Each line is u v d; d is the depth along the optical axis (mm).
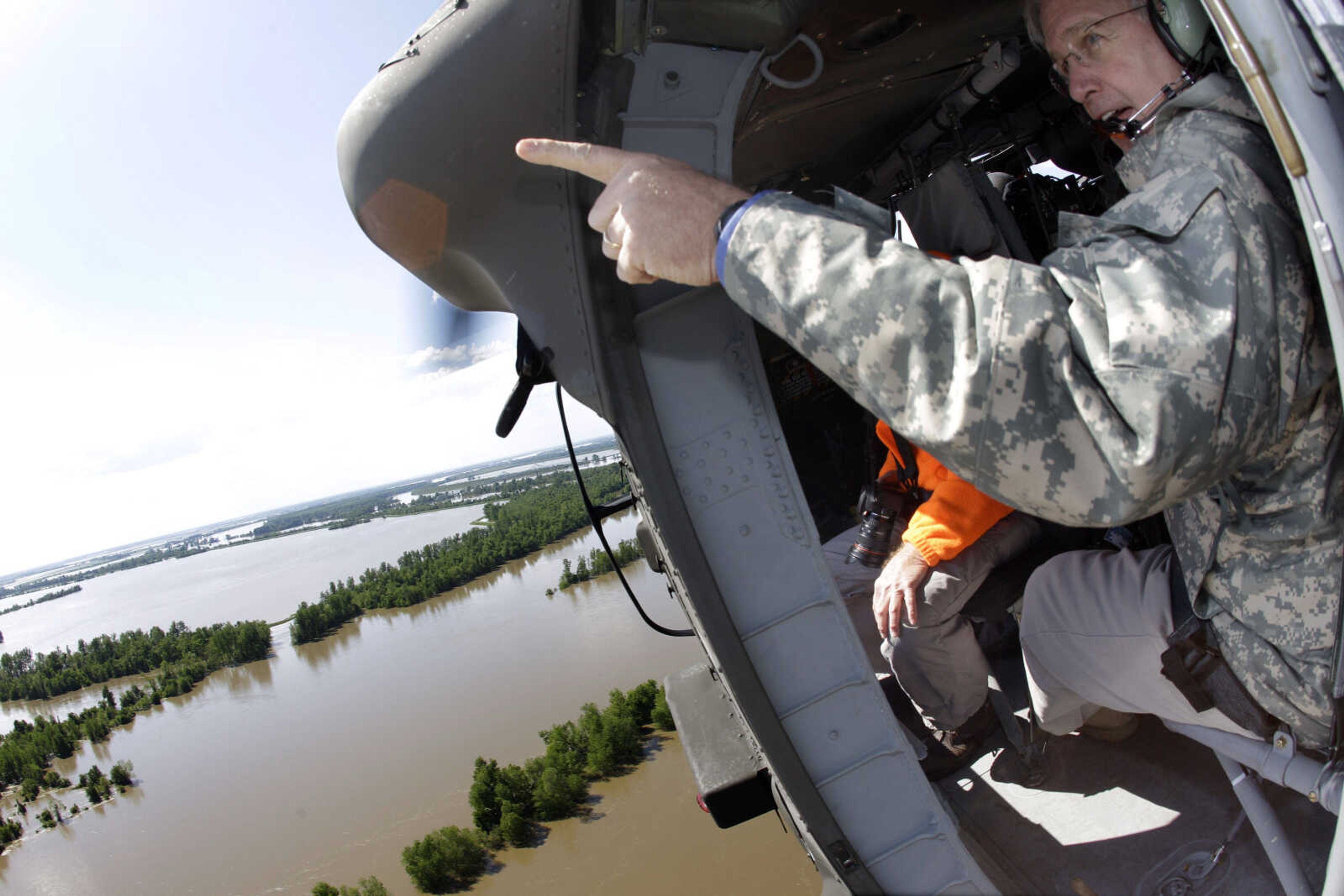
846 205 1177
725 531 1621
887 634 2127
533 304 1571
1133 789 2051
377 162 1518
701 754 2320
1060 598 1741
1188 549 1302
